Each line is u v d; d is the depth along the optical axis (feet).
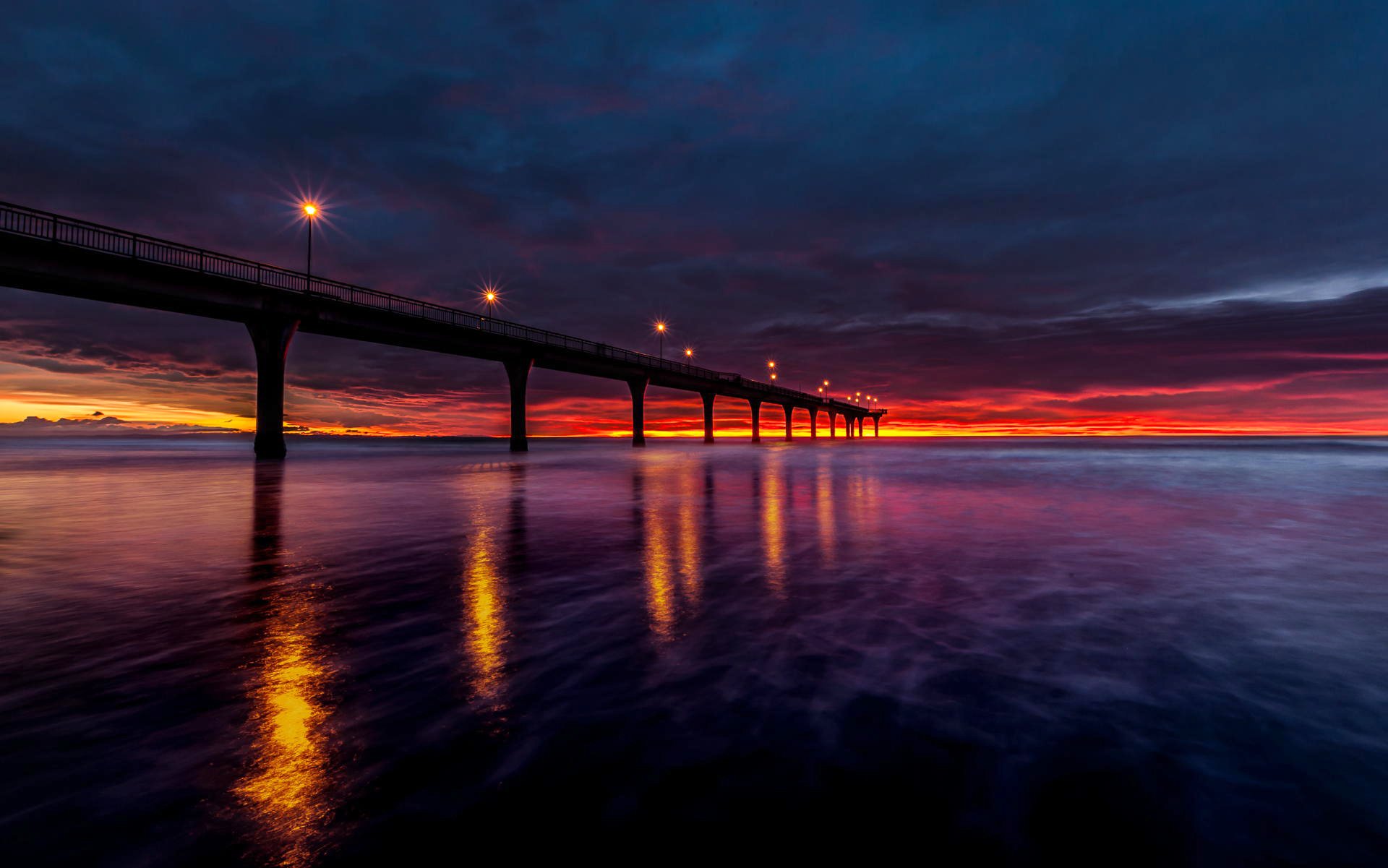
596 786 9.54
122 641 16.38
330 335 133.08
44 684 13.47
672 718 11.78
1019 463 126.72
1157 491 60.80
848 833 8.35
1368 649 15.55
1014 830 8.41
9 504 49.75
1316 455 167.32
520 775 9.82
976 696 12.73
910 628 17.24
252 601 20.34
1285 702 12.42
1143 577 23.63
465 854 8.01
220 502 51.85
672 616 18.45
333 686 13.39
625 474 89.56
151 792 9.45
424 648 15.75
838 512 44.80
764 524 38.45
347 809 9.03
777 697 12.69
